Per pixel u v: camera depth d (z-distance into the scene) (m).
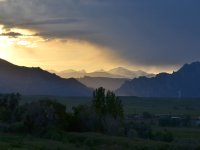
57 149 93.81
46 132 118.06
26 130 123.25
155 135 131.25
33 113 124.31
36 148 91.69
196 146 102.44
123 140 108.44
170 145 103.38
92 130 125.19
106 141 107.31
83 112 126.94
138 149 101.00
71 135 114.50
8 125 125.75
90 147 102.94
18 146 92.50
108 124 126.00
